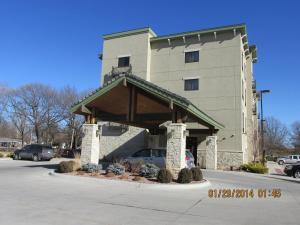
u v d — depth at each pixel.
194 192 12.48
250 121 36.66
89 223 7.11
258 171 26.50
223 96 29.53
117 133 32.66
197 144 29.86
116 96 17.97
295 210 9.70
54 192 11.03
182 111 16.75
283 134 94.62
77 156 22.17
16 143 73.56
